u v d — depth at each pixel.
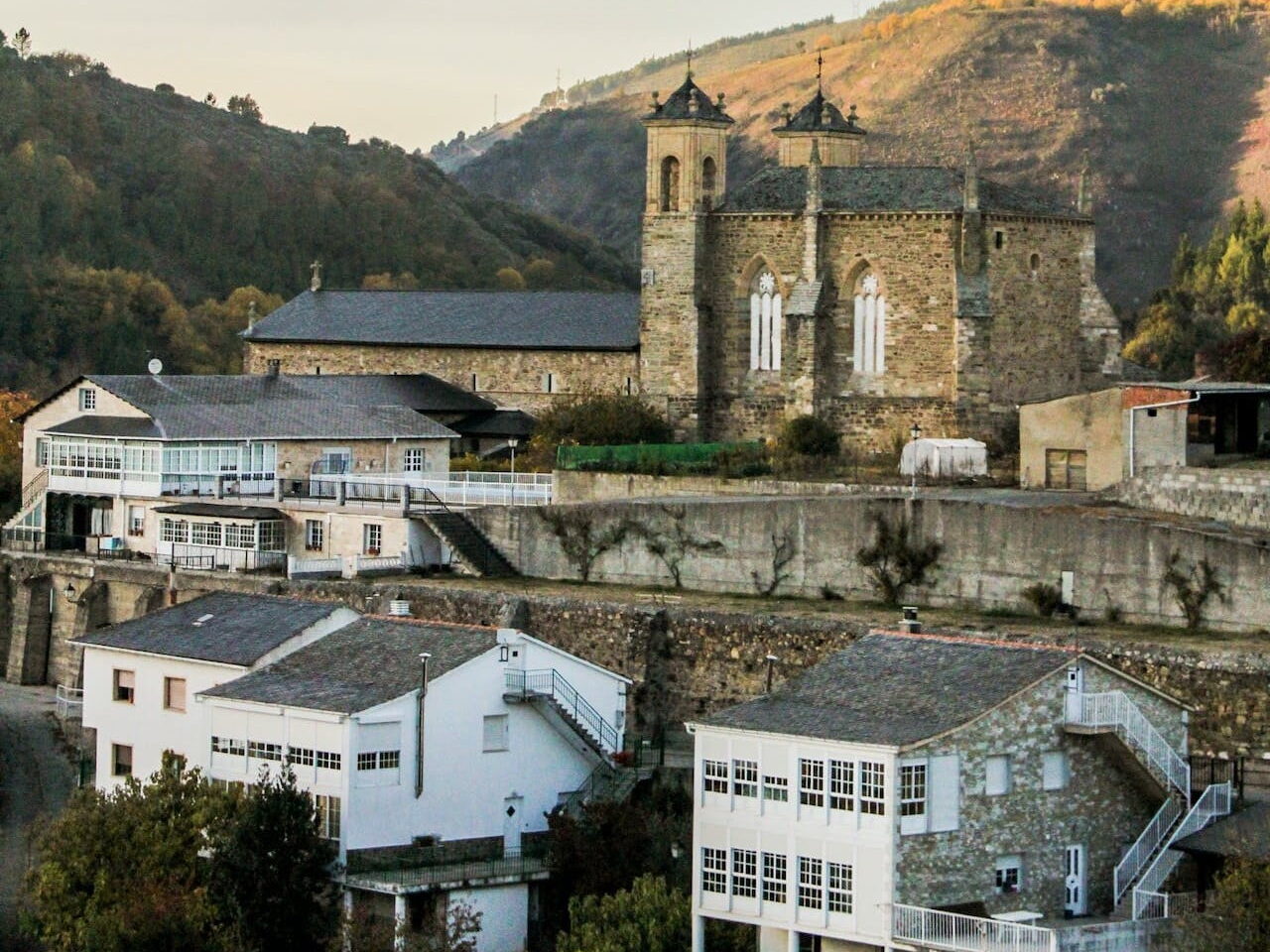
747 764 92.25
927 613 125.62
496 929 98.88
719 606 128.88
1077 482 144.75
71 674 157.00
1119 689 94.12
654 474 157.38
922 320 166.12
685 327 174.75
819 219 169.00
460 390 189.38
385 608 136.38
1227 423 143.50
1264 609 115.75
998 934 84.88
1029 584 124.88
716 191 176.00
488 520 147.62
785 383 170.00
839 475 158.00
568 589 138.12
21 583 160.62
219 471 162.50
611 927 93.06
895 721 90.50
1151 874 89.69
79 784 125.38
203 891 96.19
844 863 89.25
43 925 101.38
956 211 164.75
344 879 98.56
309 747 102.19
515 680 105.31
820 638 118.94
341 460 167.12
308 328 198.00
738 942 92.19
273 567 150.75
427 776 102.44
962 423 164.38
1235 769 97.00
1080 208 172.25
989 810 90.00
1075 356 170.25
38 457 168.75
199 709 108.00
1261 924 81.88
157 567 153.25
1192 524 124.31
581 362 184.88
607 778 107.38
